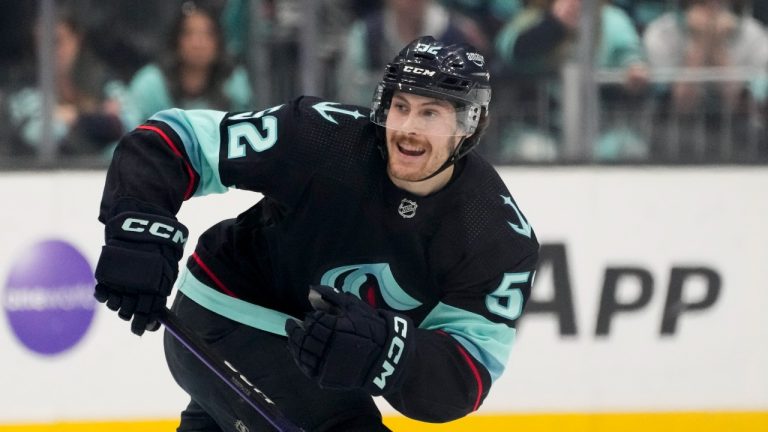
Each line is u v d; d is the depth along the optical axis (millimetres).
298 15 17141
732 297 17484
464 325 9039
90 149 17359
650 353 17344
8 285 16656
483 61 8977
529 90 17594
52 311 16672
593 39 17469
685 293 17422
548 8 17547
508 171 17203
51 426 16641
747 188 17469
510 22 17609
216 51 17188
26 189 16703
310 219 9086
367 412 9609
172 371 10406
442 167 8734
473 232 8984
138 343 16656
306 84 17219
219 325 9992
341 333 8273
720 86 17797
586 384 17219
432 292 9344
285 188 9008
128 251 8727
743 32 17797
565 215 17234
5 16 17016
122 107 17359
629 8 17672
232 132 9156
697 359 17438
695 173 17391
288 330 8516
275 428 9617
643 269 17344
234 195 16672
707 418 17438
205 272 10078
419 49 8742
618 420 17250
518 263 9086
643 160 17328
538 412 17109
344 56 17344
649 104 17734
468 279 9055
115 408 16656
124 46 17281
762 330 17516
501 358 9180
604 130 17719
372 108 8820
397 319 8539
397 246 9070
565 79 17531
